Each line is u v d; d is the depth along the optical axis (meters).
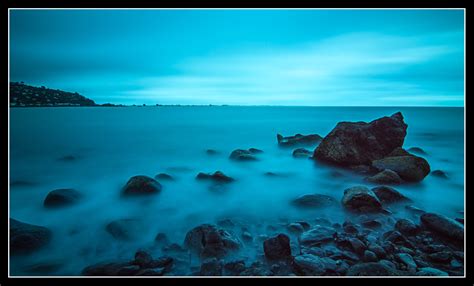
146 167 13.18
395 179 9.26
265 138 23.75
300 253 5.01
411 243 5.35
